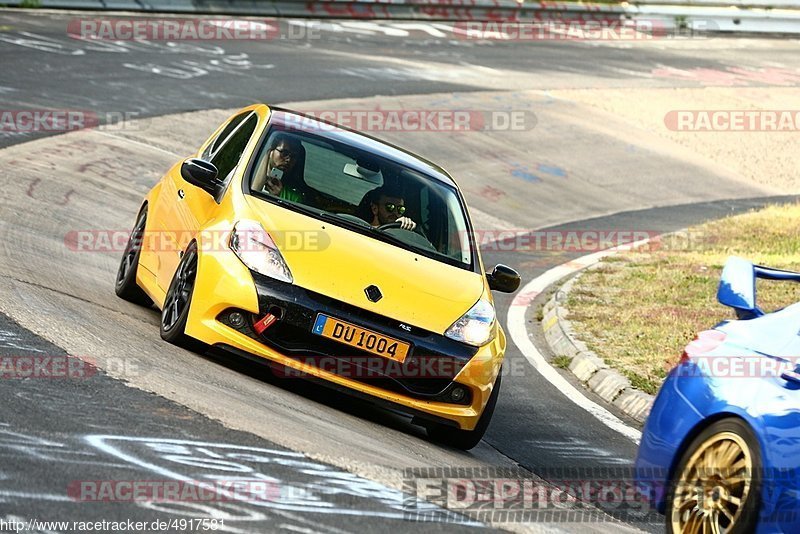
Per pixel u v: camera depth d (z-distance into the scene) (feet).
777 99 377.09
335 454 65.57
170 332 85.51
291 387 84.58
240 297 80.07
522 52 395.14
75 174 164.35
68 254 119.24
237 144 98.84
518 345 131.95
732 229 214.48
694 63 426.10
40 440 56.90
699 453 59.72
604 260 183.93
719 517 57.41
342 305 79.82
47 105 204.85
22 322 80.69
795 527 52.65
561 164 267.18
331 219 89.10
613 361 119.65
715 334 64.64
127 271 104.58
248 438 64.03
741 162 301.22
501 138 274.57
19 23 274.36
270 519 51.47
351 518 54.03
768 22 521.24
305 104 257.14
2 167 155.53
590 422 101.14
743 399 58.29
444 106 290.35
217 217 87.15
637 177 271.08
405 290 82.69
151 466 56.03
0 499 48.44
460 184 233.14
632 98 349.00
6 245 111.86
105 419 62.34
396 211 92.32
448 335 81.10
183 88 244.01
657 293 155.84
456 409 80.79
